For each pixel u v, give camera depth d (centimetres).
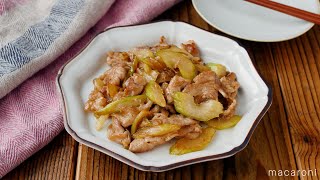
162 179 48
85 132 49
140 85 52
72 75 54
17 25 61
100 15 64
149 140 48
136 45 59
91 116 52
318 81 58
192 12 66
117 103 50
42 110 55
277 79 58
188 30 59
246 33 60
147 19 64
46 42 59
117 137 48
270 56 60
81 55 56
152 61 54
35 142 51
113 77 54
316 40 62
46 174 50
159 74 53
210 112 50
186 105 50
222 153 46
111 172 49
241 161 50
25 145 51
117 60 56
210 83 52
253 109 50
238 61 56
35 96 57
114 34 59
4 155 50
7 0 63
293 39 62
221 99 53
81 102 53
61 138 53
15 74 56
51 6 63
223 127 50
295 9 62
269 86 52
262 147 51
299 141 51
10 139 51
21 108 55
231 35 60
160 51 55
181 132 48
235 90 53
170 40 60
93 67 56
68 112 51
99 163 49
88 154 50
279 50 61
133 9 66
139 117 49
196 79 52
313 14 61
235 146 47
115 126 49
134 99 51
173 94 50
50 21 61
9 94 57
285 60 60
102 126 50
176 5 67
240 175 49
